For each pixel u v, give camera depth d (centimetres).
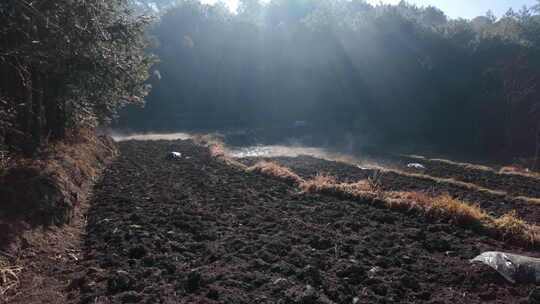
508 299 445
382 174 1277
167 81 3844
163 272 494
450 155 2028
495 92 2420
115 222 682
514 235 644
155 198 867
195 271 477
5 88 809
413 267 526
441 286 479
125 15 1100
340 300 435
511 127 2197
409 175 1273
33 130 904
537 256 582
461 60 2739
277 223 709
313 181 1034
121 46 1070
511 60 2400
